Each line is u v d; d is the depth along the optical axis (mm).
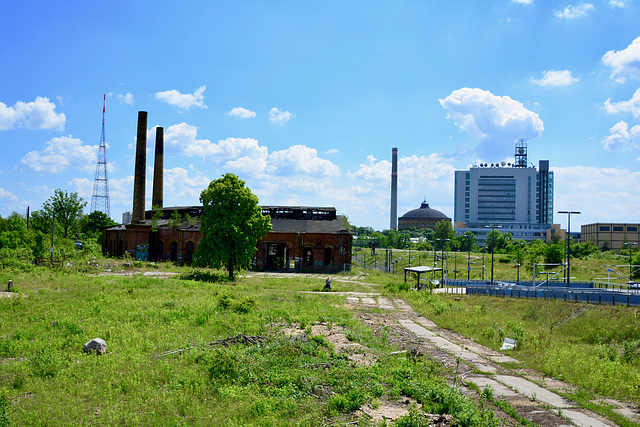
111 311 22469
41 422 9742
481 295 38344
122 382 12367
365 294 39500
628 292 38719
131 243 69625
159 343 16688
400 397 12328
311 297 34000
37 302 25516
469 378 14859
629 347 19781
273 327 20516
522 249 96250
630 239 152250
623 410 12281
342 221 72438
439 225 158000
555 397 13203
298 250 67125
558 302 31172
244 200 44250
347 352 16828
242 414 10609
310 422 10367
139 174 76250
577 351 19391
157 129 88438
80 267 49094
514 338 22031
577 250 100750
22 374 12914
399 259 101375
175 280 39156
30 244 57844
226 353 14070
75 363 14047
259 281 45844
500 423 10773
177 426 9797
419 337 21812
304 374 13500
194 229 66250
